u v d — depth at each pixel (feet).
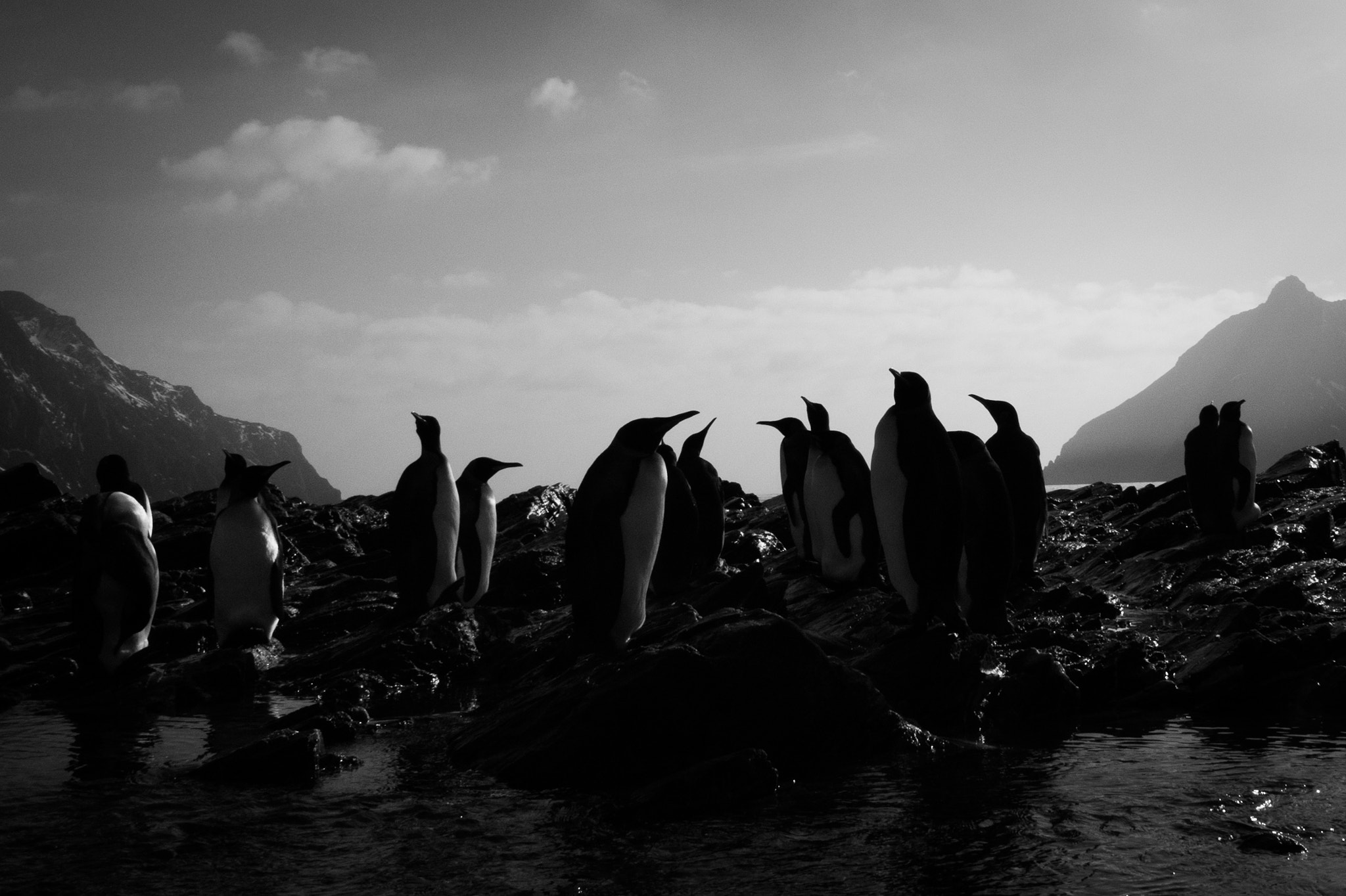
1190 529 52.65
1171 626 38.17
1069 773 23.20
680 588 41.68
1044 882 16.55
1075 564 53.57
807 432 48.52
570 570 29.27
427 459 44.06
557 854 18.45
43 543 60.03
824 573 40.65
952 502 30.04
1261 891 15.97
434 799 22.07
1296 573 41.55
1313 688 30.04
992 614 34.47
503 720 26.23
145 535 38.37
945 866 17.39
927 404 30.55
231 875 17.53
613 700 23.98
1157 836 18.63
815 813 20.61
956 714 28.32
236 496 41.09
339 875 17.51
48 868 17.88
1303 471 66.64
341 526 74.13
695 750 24.00
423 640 38.78
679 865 17.78
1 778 24.23
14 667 38.52
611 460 28.94
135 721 31.81
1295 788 21.47
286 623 45.52
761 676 24.82
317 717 28.35
